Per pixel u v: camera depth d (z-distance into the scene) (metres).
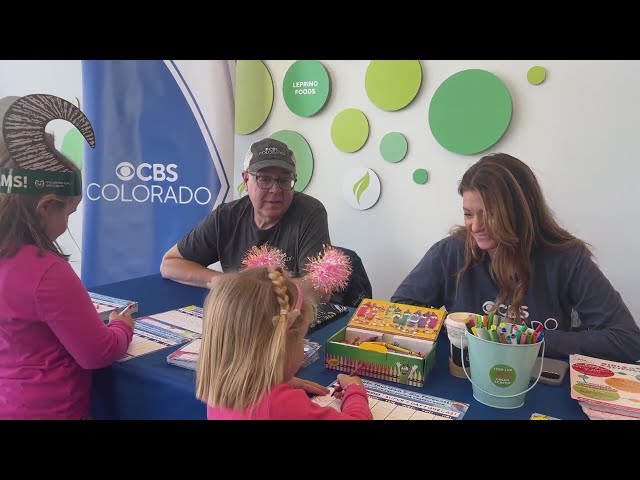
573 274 1.41
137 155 2.54
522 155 2.29
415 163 2.52
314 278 1.32
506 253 1.41
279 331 0.81
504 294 1.44
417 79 2.44
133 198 2.57
